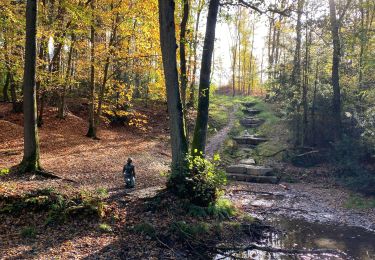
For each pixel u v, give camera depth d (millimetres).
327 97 22516
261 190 17703
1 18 16094
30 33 12492
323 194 16766
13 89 23484
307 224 12453
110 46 20484
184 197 11555
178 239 9836
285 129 27031
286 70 26953
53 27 18094
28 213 9648
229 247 9766
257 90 58188
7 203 9727
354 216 13500
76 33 19547
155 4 19031
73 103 30188
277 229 11758
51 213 9727
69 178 13234
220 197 12969
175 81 12047
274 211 14023
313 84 23844
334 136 20906
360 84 21234
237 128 29688
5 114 23188
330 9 20125
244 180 20078
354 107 21203
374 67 19875
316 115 22797
